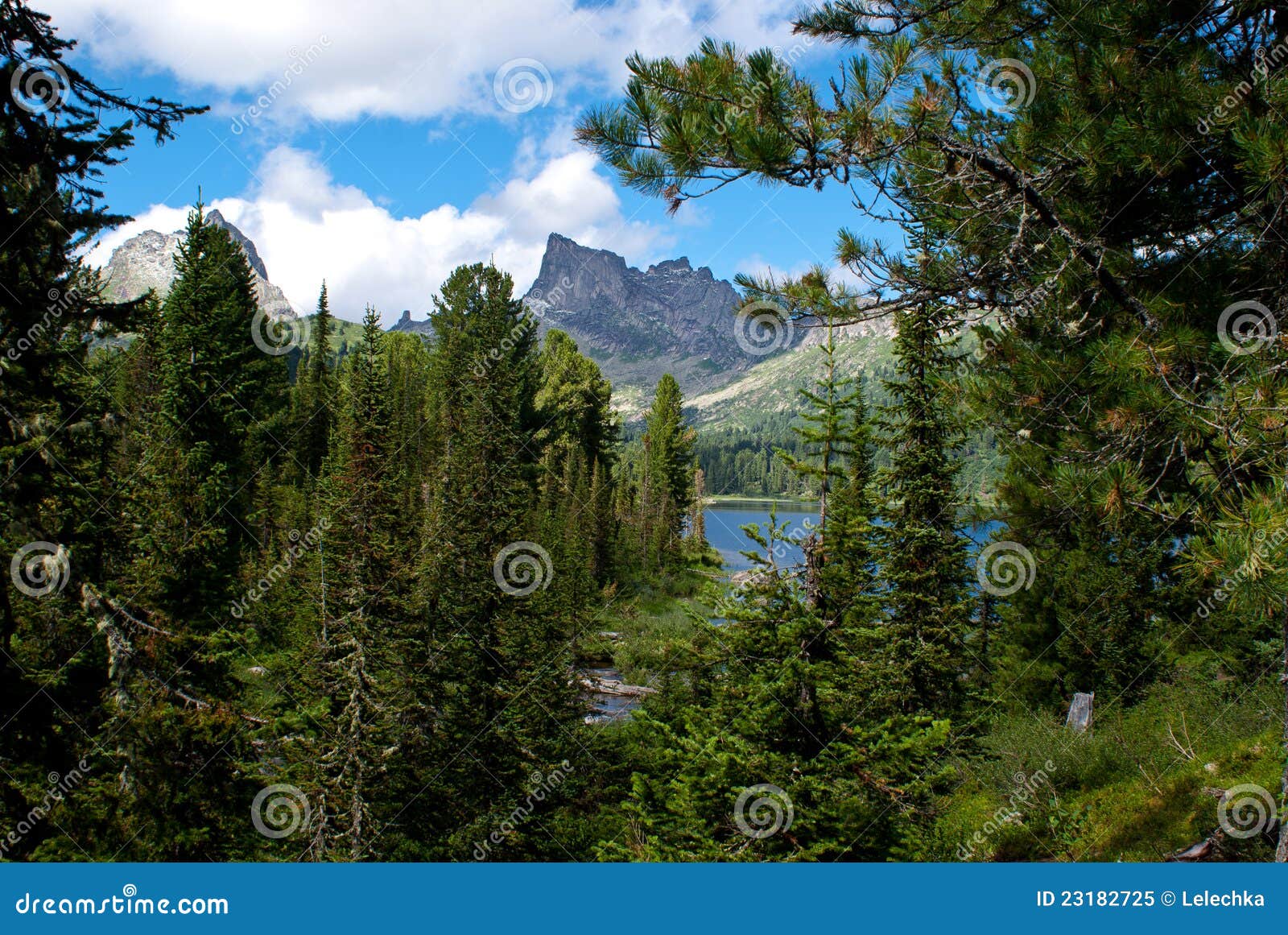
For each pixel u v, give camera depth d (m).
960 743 14.34
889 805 9.76
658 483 77.62
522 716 20.53
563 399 73.94
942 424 14.79
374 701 18.83
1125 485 7.65
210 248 45.81
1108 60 8.06
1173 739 13.68
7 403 9.15
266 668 23.59
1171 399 7.36
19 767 11.89
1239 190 8.00
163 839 14.95
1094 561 18.23
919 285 8.16
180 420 30.19
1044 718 17.23
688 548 73.38
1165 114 7.46
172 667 16.44
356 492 22.03
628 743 21.03
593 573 53.47
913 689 13.94
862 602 11.07
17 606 13.11
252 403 44.81
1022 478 12.20
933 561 14.76
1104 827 11.93
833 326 8.45
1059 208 8.32
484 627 20.77
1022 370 9.15
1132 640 17.62
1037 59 8.89
